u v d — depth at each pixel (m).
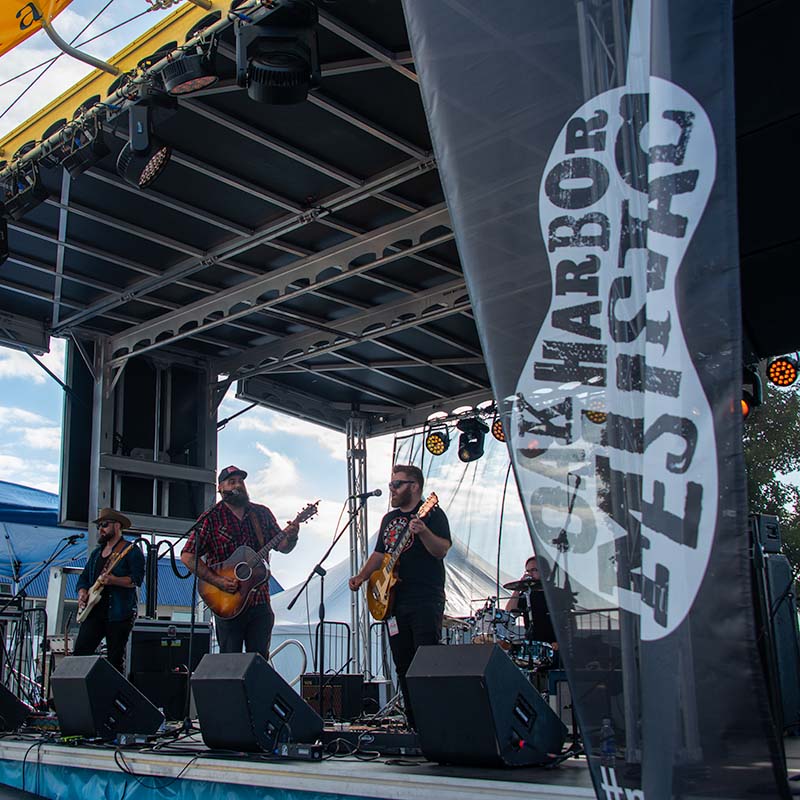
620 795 2.16
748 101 4.19
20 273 8.62
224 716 4.13
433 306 9.04
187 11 5.37
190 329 9.50
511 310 2.45
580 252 2.40
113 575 6.34
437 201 7.57
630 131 2.38
